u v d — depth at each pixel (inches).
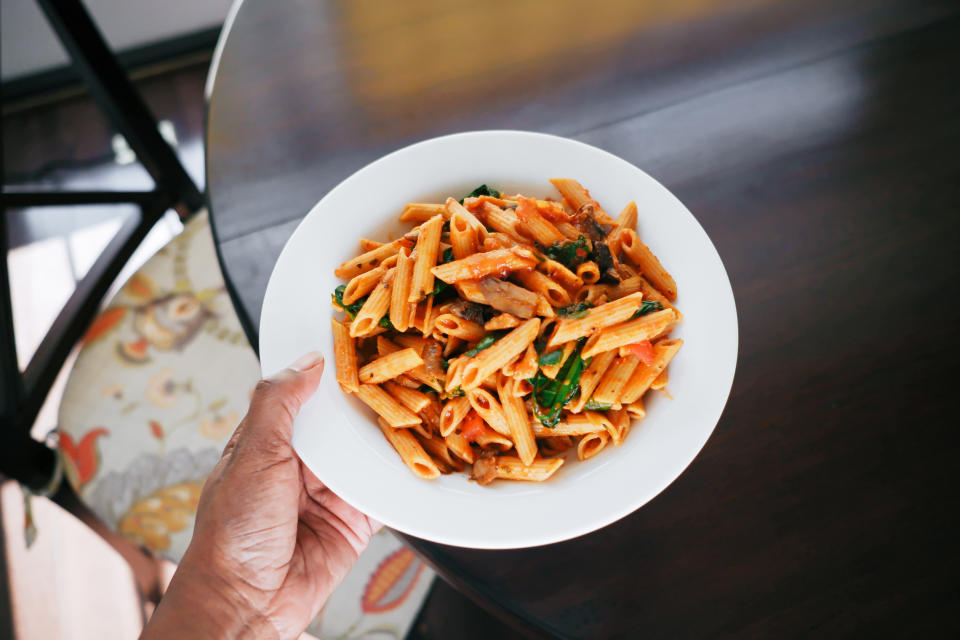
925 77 24.0
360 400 18.7
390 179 19.7
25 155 49.8
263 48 25.2
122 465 26.0
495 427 18.6
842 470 19.0
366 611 24.5
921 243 21.5
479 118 23.6
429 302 18.6
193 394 26.9
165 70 53.1
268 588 19.3
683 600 17.9
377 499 17.2
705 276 18.5
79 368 27.4
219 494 18.3
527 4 25.8
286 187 22.9
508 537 16.7
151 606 36.1
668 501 18.8
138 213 31.4
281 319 18.5
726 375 17.6
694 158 22.8
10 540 37.6
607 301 18.8
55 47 49.4
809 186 22.4
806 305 20.8
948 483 18.8
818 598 17.9
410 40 25.2
